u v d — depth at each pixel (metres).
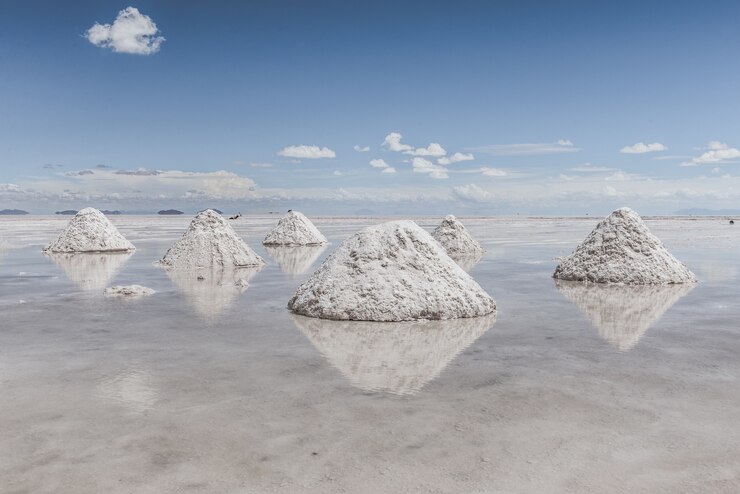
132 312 8.21
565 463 3.31
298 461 3.32
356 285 8.00
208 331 6.92
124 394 4.50
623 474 3.18
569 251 21.08
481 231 42.22
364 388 4.69
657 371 5.21
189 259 14.98
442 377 5.03
